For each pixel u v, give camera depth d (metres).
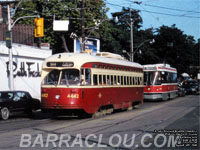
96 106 16.31
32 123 15.01
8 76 23.83
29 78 26.61
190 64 71.12
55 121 15.53
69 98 14.94
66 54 15.77
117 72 19.25
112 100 18.28
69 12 33.91
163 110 20.98
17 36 27.38
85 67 15.52
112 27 54.16
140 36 58.50
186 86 47.03
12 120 16.97
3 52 23.12
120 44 54.59
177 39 64.38
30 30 28.88
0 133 11.84
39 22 21.64
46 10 33.09
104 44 51.25
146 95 30.52
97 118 16.31
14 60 24.66
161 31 64.75
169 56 65.25
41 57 28.19
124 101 20.23
